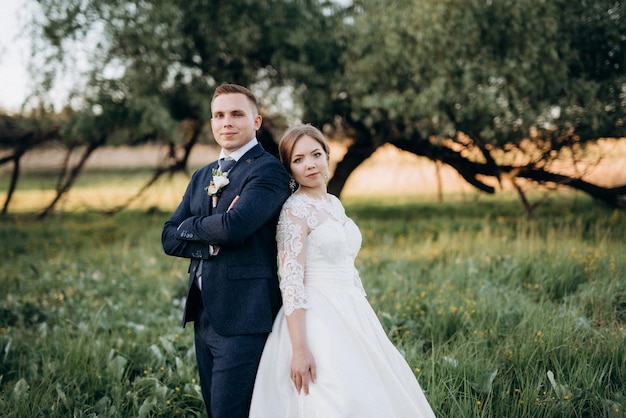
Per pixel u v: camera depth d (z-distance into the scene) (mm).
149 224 12781
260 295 2461
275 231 2639
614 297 4785
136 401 3309
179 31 10195
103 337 4309
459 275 5910
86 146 12484
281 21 10852
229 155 2643
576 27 8328
